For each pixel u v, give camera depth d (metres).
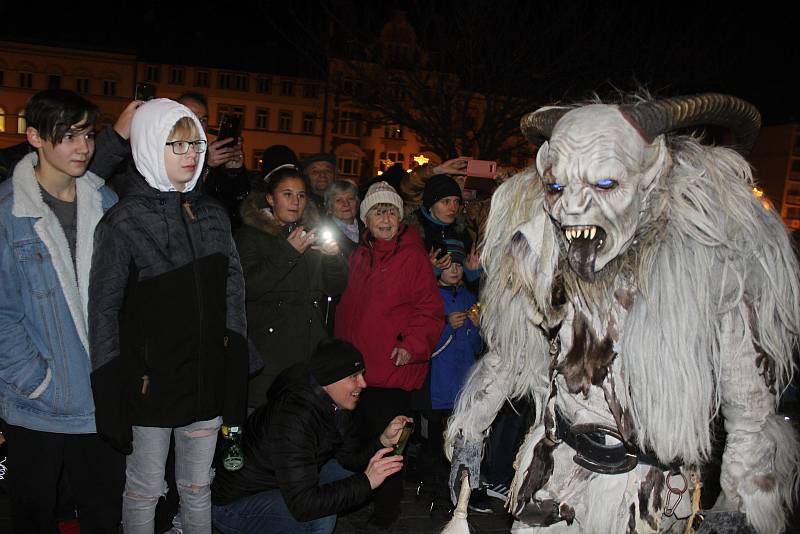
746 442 1.99
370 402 3.91
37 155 2.87
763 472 1.97
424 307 3.92
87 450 2.90
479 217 4.73
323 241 3.83
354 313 3.96
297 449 3.00
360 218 4.49
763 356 2.00
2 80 36.53
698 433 2.00
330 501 3.01
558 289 2.11
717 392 2.00
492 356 2.41
